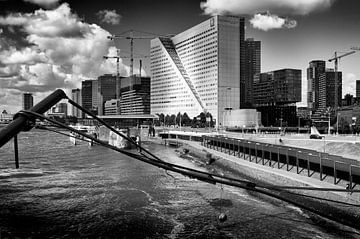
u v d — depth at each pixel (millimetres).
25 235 47406
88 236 47062
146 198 66625
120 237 46375
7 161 121375
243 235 45344
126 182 82938
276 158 94875
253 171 86438
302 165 79875
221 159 114875
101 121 19281
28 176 91188
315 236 44281
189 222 51688
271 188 19516
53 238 46312
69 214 56625
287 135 166625
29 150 163375
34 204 62594
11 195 69250
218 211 56531
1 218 54375
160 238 45781
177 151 166500
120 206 61062
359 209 48500
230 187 75062
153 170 101688
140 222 52125
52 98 16625
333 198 54875
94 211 58188
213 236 45625
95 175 93000
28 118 14625
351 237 43719
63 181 84188
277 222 50031
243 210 56531
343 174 62969
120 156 139000
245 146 109312
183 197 67000
